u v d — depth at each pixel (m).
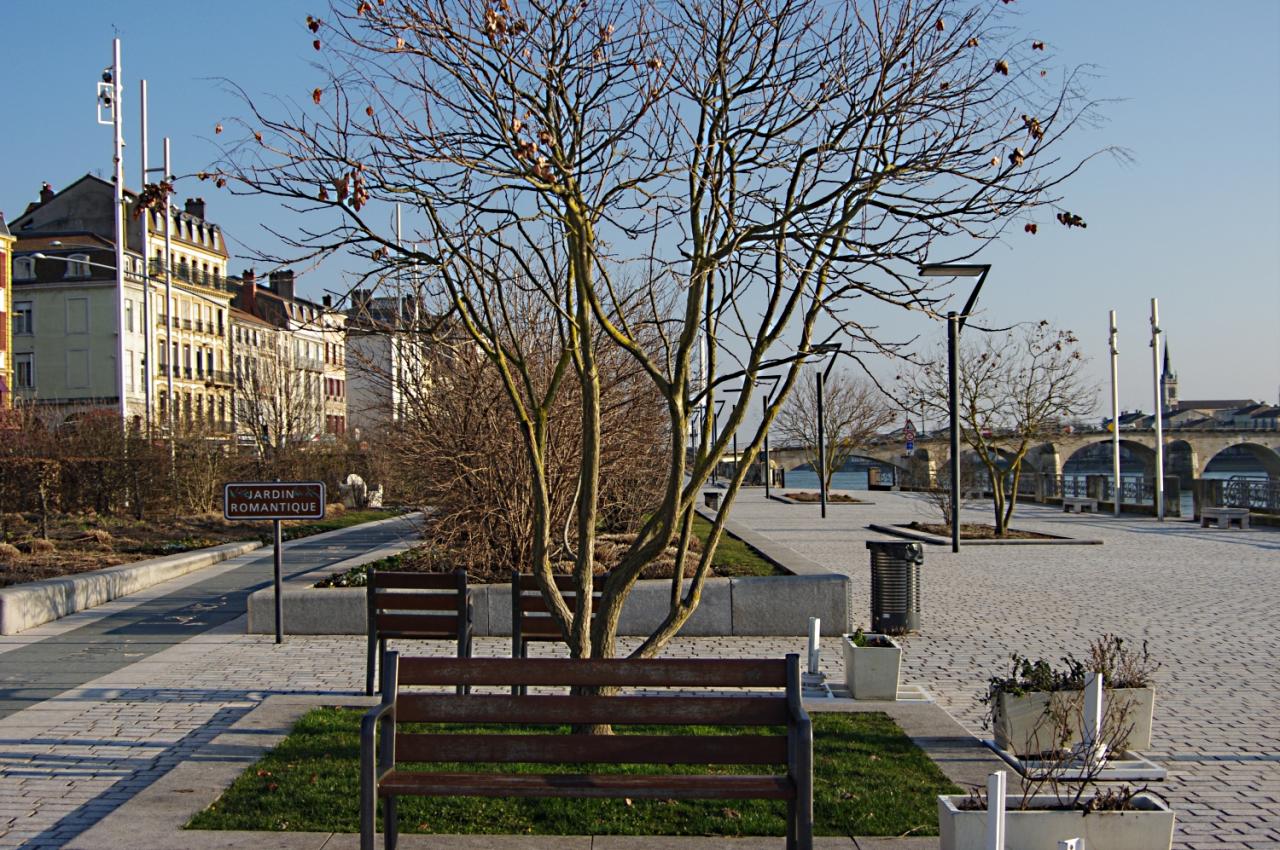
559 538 14.91
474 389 14.75
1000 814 4.99
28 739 8.30
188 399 57.28
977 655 11.63
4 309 55.22
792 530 30.55
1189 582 18.33
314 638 12.88
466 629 9.39
